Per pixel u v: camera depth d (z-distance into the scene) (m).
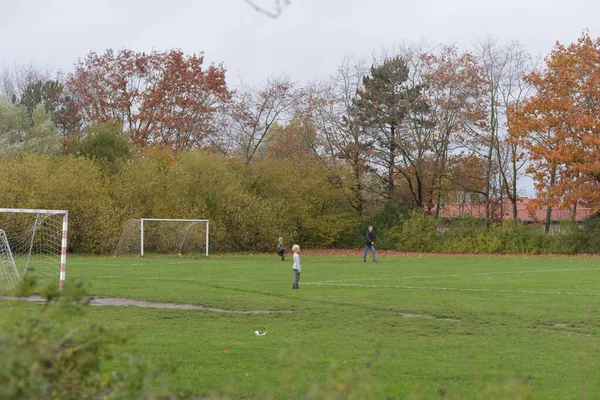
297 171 53.69
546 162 48.34
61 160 44.69
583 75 48.47
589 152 45.84
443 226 53.53
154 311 15.58
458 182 57.81
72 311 4.62
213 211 46.56
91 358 4.60
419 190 57.31
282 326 13.58
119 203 43.44
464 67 54.81
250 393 8.09
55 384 4.34
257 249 48.91
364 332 12.88
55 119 72.38
